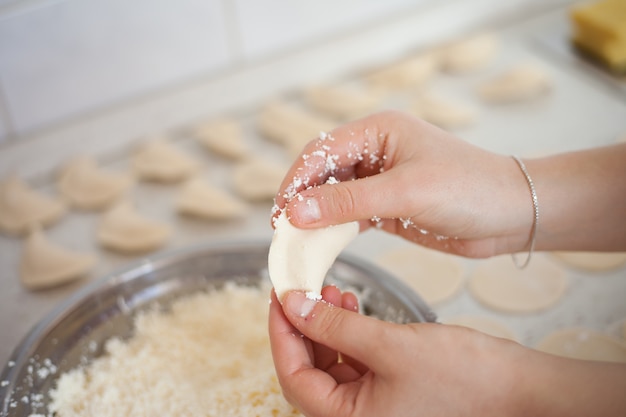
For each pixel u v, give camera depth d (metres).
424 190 0.51
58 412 0.53
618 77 0.89
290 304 0.49
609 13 0.90
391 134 0.54
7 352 0.63
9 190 0.75
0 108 0.74
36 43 0.73
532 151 0.80
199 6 0.79
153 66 0.80
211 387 0.54
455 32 0.97
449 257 0.70
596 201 0.54
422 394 0.47
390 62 0.94
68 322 0.56
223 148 0.81
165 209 0.76
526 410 0.47
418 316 0.53
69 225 0.74
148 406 0.53
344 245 0.53
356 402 0.47
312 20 0.87
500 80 0.89
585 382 0.46
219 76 0.84
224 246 0.60
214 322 0.59
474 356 0.47
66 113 0.78
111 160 0.82
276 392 0.53
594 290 0.66
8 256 0.71
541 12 0.98
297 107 0.88
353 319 0.48
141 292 0.59
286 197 0.52
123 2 0.75
